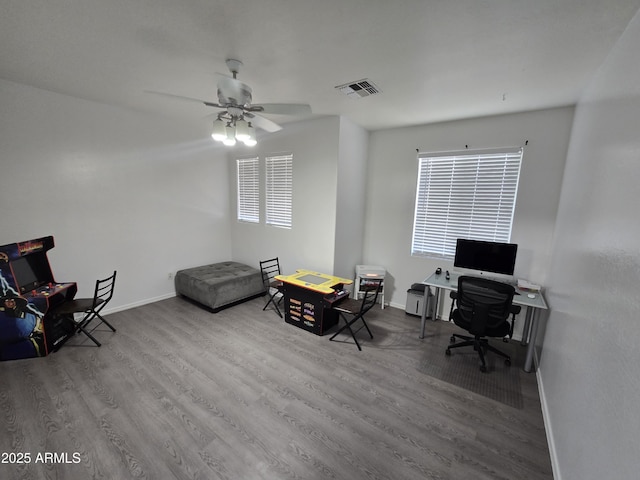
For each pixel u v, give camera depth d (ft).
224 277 13.25
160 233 13.33
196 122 13.88
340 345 9.99
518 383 8.12
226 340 10.11
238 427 6.29
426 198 12.39
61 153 10.04
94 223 11.11
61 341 9.42
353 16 5.14
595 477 3.86
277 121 12.63
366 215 14.14
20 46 6.52
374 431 6.30
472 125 10.89
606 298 4.41
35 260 9.25
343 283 11.13
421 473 5.37
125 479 5.07
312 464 5.48
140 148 12.16
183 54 6.77
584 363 4.92
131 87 9.04
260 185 14.57
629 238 3.88
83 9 5.15
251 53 6.59
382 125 12.40
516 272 10.49
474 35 5.57
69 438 5.86
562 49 5.86
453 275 11.11
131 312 12.21
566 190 8.51
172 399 7.08
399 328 11.45
